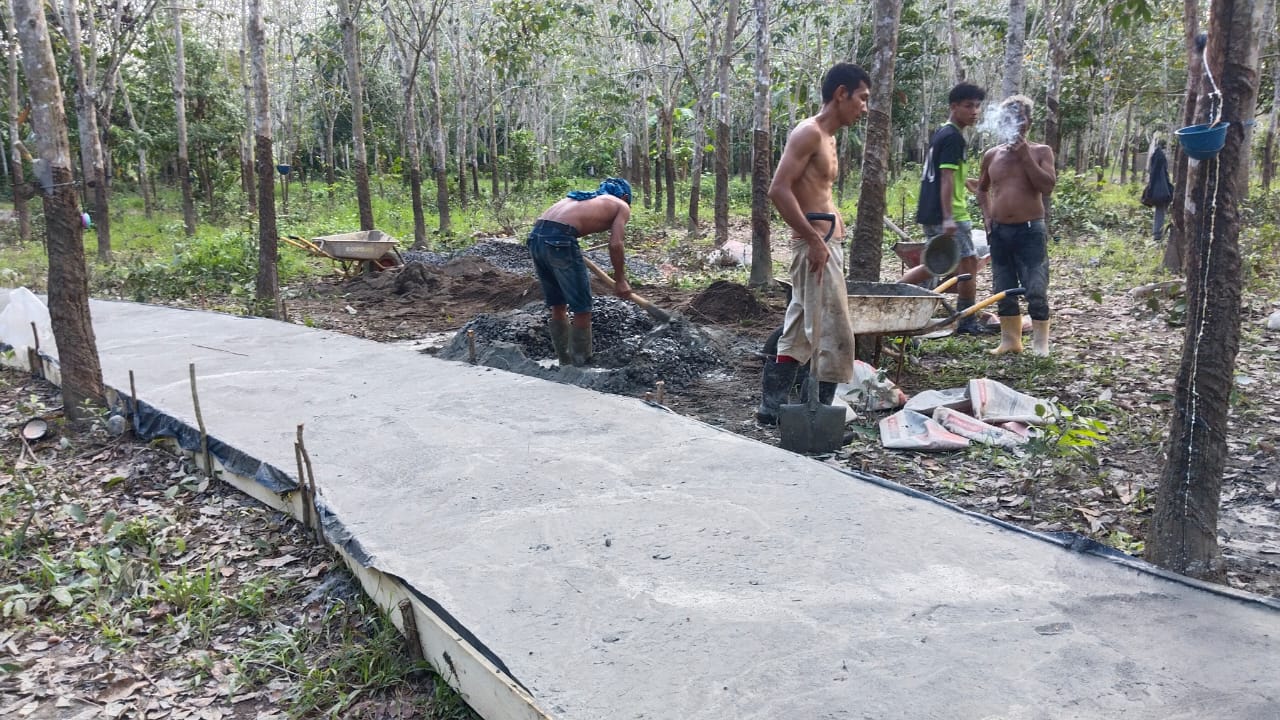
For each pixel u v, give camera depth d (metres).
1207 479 2.86
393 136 36.47
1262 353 6.18
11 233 18.48
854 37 24.39
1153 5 17.12
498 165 30.91
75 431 5.58
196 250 12.55
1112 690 2.18
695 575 2.91
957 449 4.55
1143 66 22.97
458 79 23.52
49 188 5.41
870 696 2.20
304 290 11.55
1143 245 12.45
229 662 3.09
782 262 13.23
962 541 3.10
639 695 2.27
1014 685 2.22
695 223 18.44
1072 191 15.59
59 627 3.38
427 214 24.47
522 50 20.88
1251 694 2.13
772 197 4.44
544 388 5.45
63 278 5.51
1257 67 2.62
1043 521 3.72
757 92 10.10
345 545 3.37
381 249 12.16
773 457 4.04
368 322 9.50
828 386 4.89
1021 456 4.43
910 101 27.42
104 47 23.55
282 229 17.56
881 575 2.85
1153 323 7.54
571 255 6.03
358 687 2.83
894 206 23.33
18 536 4.02
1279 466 4.16
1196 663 2.28
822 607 2.66
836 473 3.82
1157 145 12.05
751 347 7.00
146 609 3.46
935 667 2.31
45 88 5.31
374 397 5.42
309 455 4.34
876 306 5.15
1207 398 2.82
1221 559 2.92
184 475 4.83
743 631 2.55
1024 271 6.34
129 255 15.73
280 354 6.85
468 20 26.41
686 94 26.06
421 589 2.88
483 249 13.74
